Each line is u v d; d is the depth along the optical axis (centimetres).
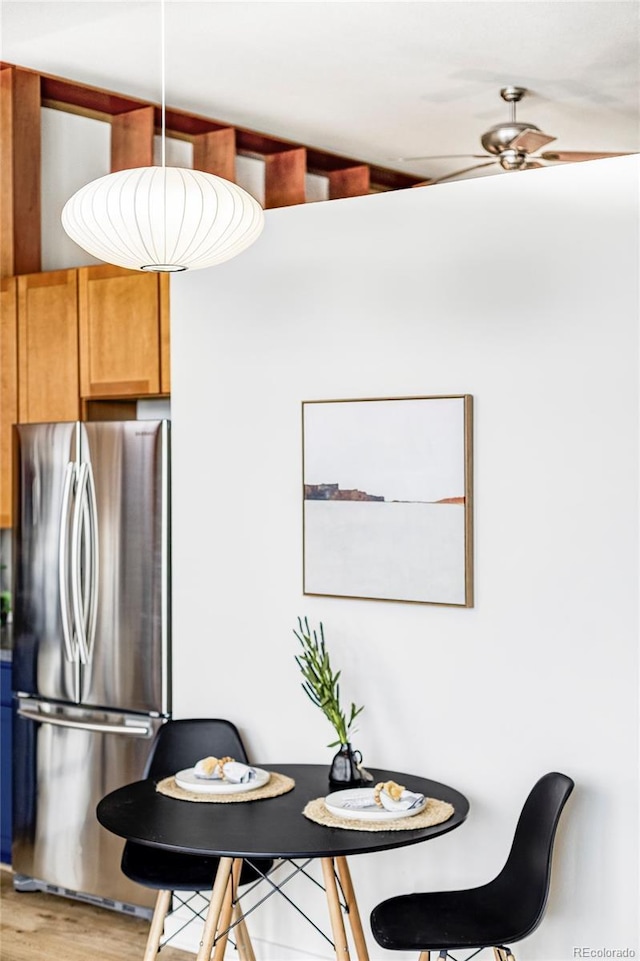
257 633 367
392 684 338
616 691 300
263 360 367
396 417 334
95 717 403
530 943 311
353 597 343
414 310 334
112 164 493
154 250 259
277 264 363
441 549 326
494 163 496
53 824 412
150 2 376
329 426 348
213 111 498
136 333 407
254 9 384
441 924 271
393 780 323
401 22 399
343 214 348
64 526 407
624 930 299
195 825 279
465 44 420
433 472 327
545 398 311
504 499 317
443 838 328
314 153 570
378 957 337
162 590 387
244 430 371
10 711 437
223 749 353
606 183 302
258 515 367
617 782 299
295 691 359
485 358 321
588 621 304
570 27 404
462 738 325
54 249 473
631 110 506
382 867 338
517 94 478
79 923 397
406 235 336
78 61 432
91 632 401
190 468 383
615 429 300
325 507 349
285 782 319
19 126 445
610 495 301
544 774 311
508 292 317
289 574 360
